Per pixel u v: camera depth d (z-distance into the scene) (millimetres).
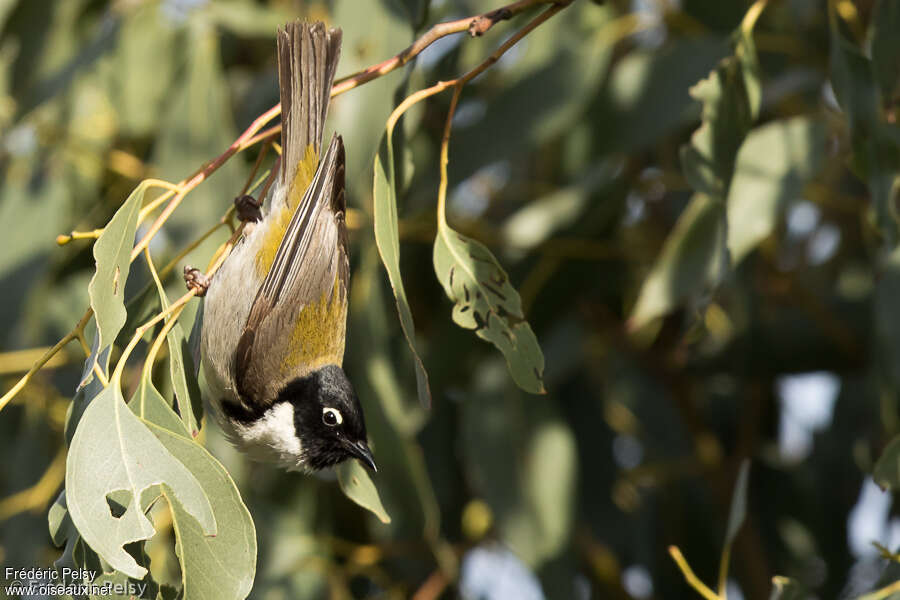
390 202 6492
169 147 10359
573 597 10180
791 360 11438
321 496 11242
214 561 5660
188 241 9578
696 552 12070
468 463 10555
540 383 6559
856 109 8062
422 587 11281
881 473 7012
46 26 10859
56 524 5707
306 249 7465
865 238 11648
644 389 12695
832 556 11820
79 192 11625
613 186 10977
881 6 8102
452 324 10828
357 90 8680
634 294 11836
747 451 12156
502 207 12617
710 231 9398
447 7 10664
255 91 11508
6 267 11055
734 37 7973
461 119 10586
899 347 8688
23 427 11664
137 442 5461
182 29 11641
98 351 5609
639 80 10469
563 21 10461
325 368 7965
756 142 9664
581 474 11914
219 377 7629
